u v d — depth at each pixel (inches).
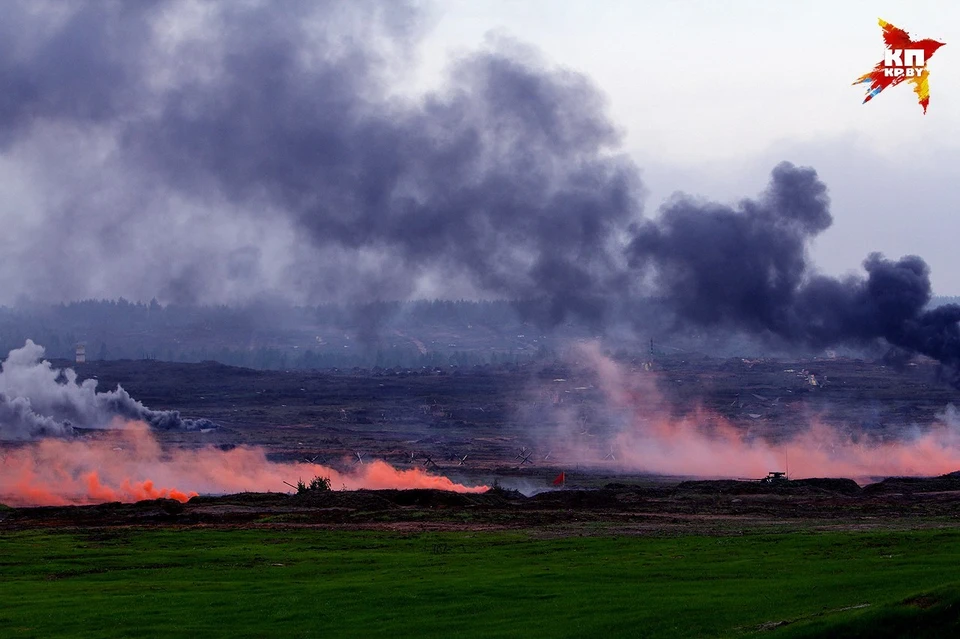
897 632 5999.0
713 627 6540.4
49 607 7819.9
